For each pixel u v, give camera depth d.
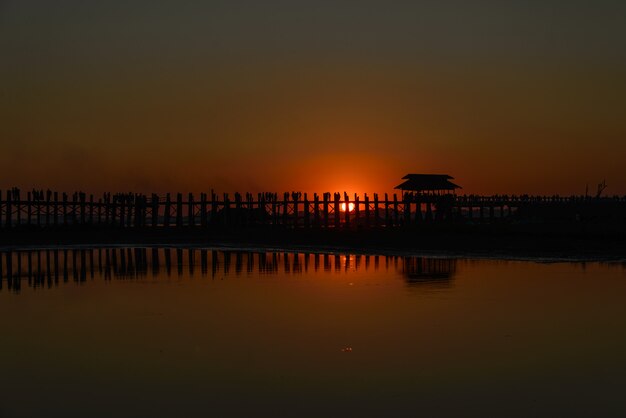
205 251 41.53
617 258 30.75
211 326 15.49
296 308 17.89
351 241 46.53
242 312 17.33
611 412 9.52
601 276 24.02
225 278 25.28
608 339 13.76
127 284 23.61
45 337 14.45
